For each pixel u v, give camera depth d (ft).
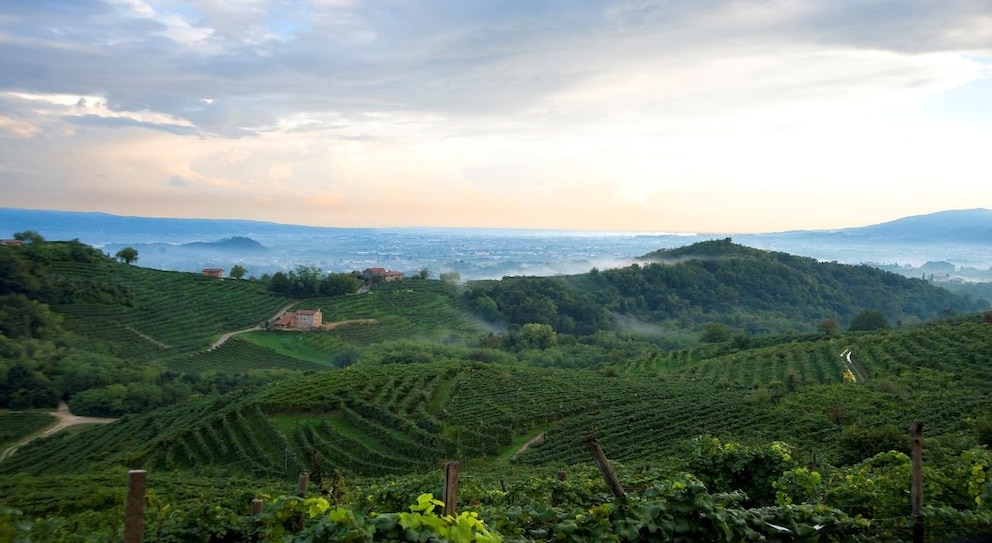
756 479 38.32
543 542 21.16
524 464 140.77
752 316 518.37
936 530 28.89
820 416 152.15
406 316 474.08
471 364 247.70
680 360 305.32
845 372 209.56
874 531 28.40
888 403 152.97
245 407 178.81
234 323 418.31
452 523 17.74
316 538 17.65
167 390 269.23
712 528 23.53
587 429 163.02
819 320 536.01
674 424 160.97
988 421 97.76
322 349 387.14
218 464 147.23
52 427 233.76
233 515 35.55
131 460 152.15
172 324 393.29
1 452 205.77
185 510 48.52
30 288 364.38
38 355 285.64
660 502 23.08
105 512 71.61
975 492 33.35
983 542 28.81
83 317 366.63
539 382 223.30
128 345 350.64
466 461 141.90
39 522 37.73
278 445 156.35
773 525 25.09
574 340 419.54
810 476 35.22
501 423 170.09
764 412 163.63
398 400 193.47
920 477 28.43
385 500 43.68
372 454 149.48
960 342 223.71
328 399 183.42
